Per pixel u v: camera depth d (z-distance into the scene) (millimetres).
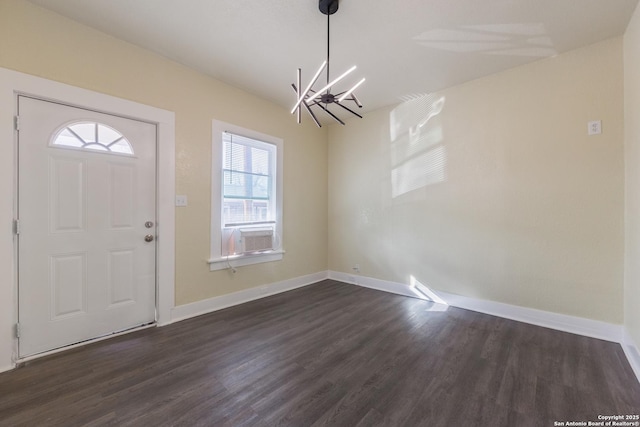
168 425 1381
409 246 3514
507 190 2770
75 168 2150
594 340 2285
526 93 2650
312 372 1845
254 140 3377
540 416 1449
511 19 2043
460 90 3059
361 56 2531
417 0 1868
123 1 1902
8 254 1850
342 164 4223
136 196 2467
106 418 1422
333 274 4359
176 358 2004
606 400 1564
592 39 2275
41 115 1991
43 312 2023
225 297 3082
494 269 2863
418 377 1792
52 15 2002
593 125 2336
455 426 1385
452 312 2943
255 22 2107
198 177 2852
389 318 2781
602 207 2311
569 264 2463
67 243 2125
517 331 2469
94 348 2127
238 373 1827
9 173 1848
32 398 1562
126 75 2354
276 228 3637
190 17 2061
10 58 1845
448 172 3162
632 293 2041
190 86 2775
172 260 2658
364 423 1401
